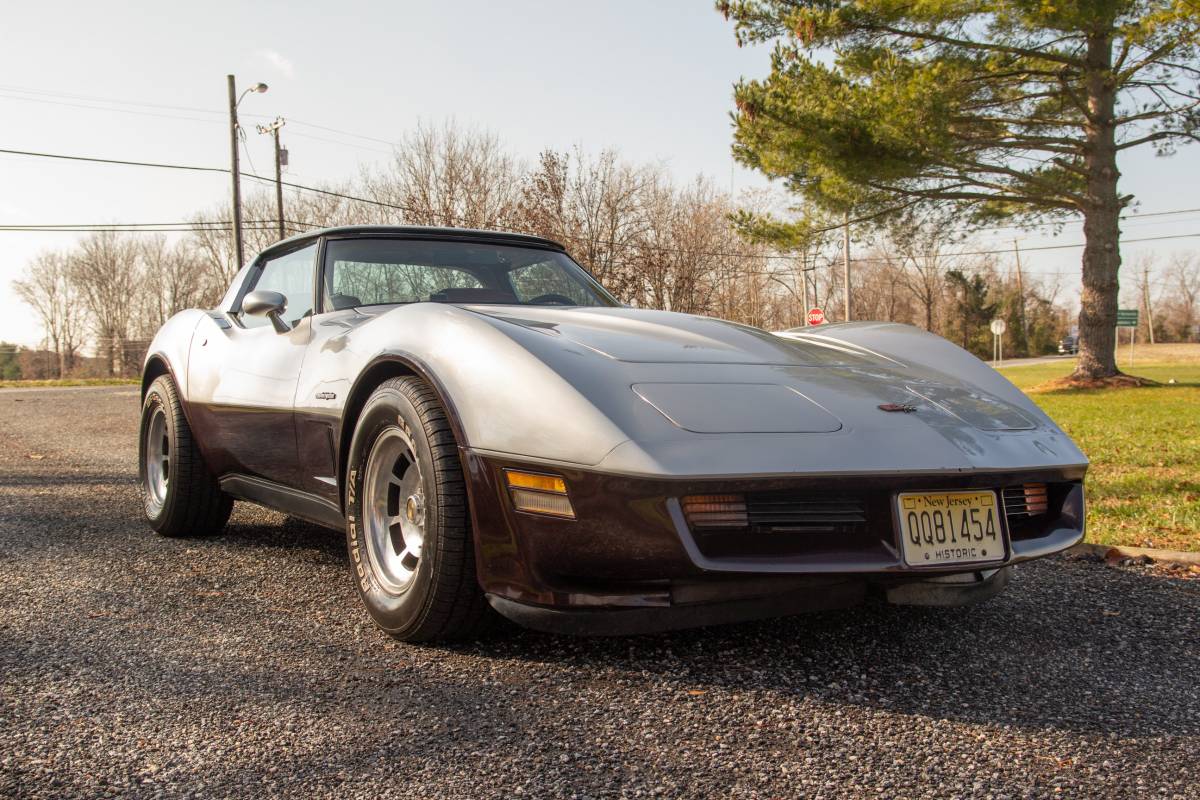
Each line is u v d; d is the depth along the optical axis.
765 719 1.83
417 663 2.15
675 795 1.50
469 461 2.07
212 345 3.55
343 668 2.11
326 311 3.06
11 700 1.89
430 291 3.18
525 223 18.61
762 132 14.02
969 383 2.64
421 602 2.19
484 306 2.69
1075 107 16.55
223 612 2.57
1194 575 3.17
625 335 2.43
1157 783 1.57
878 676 2.10
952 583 2.12
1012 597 2.84
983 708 1.91
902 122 13.12
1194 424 9.78
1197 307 93.19
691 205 25.42
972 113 15.38
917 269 63.34
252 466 3.23
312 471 2.86
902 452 1.99
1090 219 16.17
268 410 3.02
